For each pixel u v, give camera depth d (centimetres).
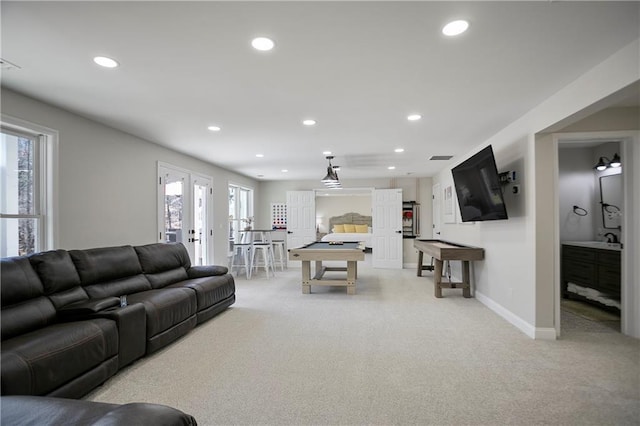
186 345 320
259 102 319
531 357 289
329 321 395
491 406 213
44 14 178
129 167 433
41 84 274
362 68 247
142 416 122
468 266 518
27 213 313
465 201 499
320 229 1395
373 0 169
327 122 385
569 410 209
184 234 567
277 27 193
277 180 917
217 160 622
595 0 170
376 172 789
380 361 282
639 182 338
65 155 338
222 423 197
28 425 125
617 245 461
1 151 295
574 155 538
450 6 174
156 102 317
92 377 227
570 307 461
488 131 427
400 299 507
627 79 217
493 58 232
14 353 186
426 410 209
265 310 445
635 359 285
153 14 179
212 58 231
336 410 210
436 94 299
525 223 360
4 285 233
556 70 252
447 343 323
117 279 348
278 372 262
